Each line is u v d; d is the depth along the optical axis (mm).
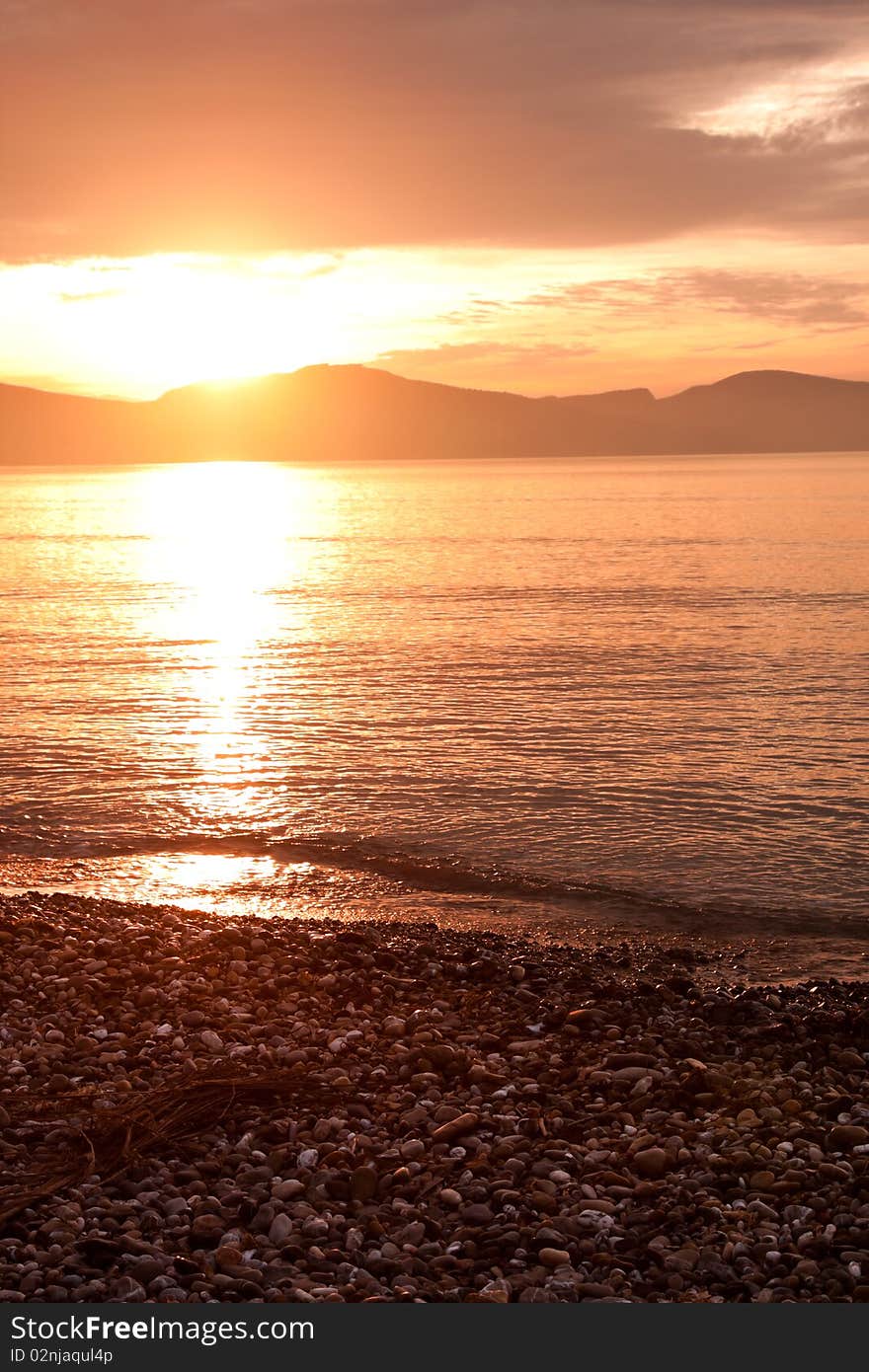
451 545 106250
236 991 13633
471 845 22062
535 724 32500
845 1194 8969
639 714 33969
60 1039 11945
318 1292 7633
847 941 17469
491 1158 9531
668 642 47719
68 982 13641
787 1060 12164
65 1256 7969
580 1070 11484
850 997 14789
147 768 27641
